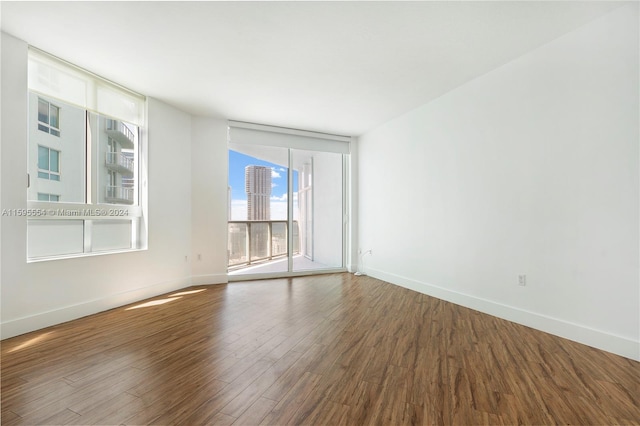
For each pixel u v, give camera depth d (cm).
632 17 214
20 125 260
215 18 230
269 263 546
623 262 220
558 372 197
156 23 236
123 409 157
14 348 230
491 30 245
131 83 343
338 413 155
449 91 364
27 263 263
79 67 306
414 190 423
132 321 292
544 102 267
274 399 167
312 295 394
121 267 345
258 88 354
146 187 379
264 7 218
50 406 159
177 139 420
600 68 231
